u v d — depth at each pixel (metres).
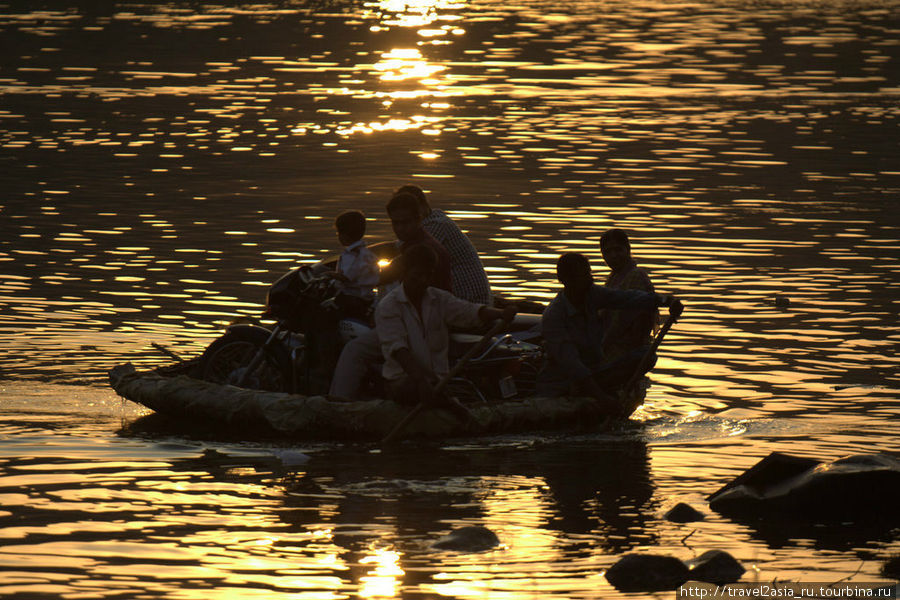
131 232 58.94
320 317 34.00
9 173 74.81
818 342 41.09
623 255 35.72
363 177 74.94
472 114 102.12
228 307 45.19
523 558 23.48
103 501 26.47
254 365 34.22
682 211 65.25
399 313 32.22
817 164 80.81
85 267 51.59
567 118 100.56
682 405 34.69
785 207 66.69
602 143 88.88
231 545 24.02
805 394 35.50
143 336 41.06
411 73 127.31
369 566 23.00
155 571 22.69
